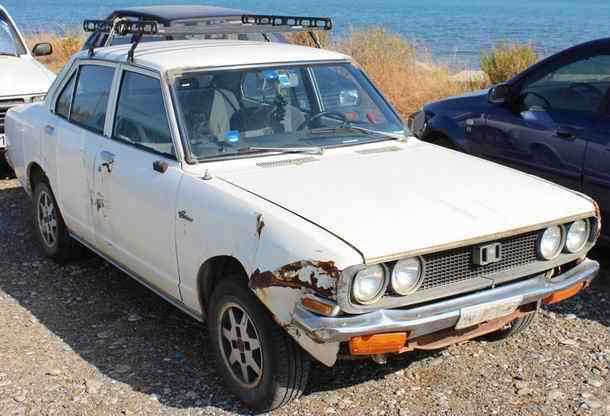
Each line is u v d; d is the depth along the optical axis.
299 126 5.00
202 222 4.16
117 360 4.68
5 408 4.14
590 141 5.90
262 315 3.87
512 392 4.30
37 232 6.45
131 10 9.98
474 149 6.99
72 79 5.94
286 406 4.16
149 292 5.74
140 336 5.01
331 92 5.26
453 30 59.75
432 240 3.70
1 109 8.73
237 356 4.14
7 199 8.21
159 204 4.52
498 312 3.94
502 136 6.68
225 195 4.10
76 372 4.53
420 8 146.25
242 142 4.71
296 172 4.43
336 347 3.63
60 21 56.66
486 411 4.11
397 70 14.88
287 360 3.87
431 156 4.92
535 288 4.08
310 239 3.60
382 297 3.62
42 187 6.23
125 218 4.91
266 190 4.13
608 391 4.30
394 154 4.89
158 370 4.56
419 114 7.73
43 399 4.23
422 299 3.72
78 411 4.12
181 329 5.11
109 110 5.25
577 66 6.25
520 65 14.87
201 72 4.84
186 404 4.19
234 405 4.18
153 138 4.77
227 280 4.07
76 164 5.47
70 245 6.13
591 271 4.38
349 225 3.72
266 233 3.77
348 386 4.38
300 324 3.55
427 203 4.05
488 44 37.75
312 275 3.52
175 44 5.60
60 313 5.37
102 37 8.77
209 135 4.63
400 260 3.62
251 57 5.09
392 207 3.96
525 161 6.49
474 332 4.11
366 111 5.35
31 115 6.39
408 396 4.27
